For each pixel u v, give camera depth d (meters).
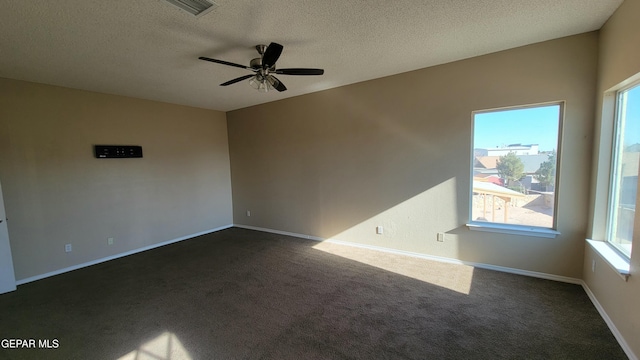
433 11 2.10
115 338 2.18
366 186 4.02
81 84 3.55
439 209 3.49
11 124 3.21
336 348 2.01
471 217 3.35
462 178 3.31
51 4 1.82
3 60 2.71
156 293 2.92
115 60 2.83
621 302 1.95
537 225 2.99
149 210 4.48
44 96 3.45
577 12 2.18
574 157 2.71
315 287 2.96
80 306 2.68
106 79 3.39
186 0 1.86
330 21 2.20
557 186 2.84
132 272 3.50
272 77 2.78
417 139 3.54
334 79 3.77
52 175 3.51
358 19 2.18
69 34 2.25
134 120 4.29
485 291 2.74
